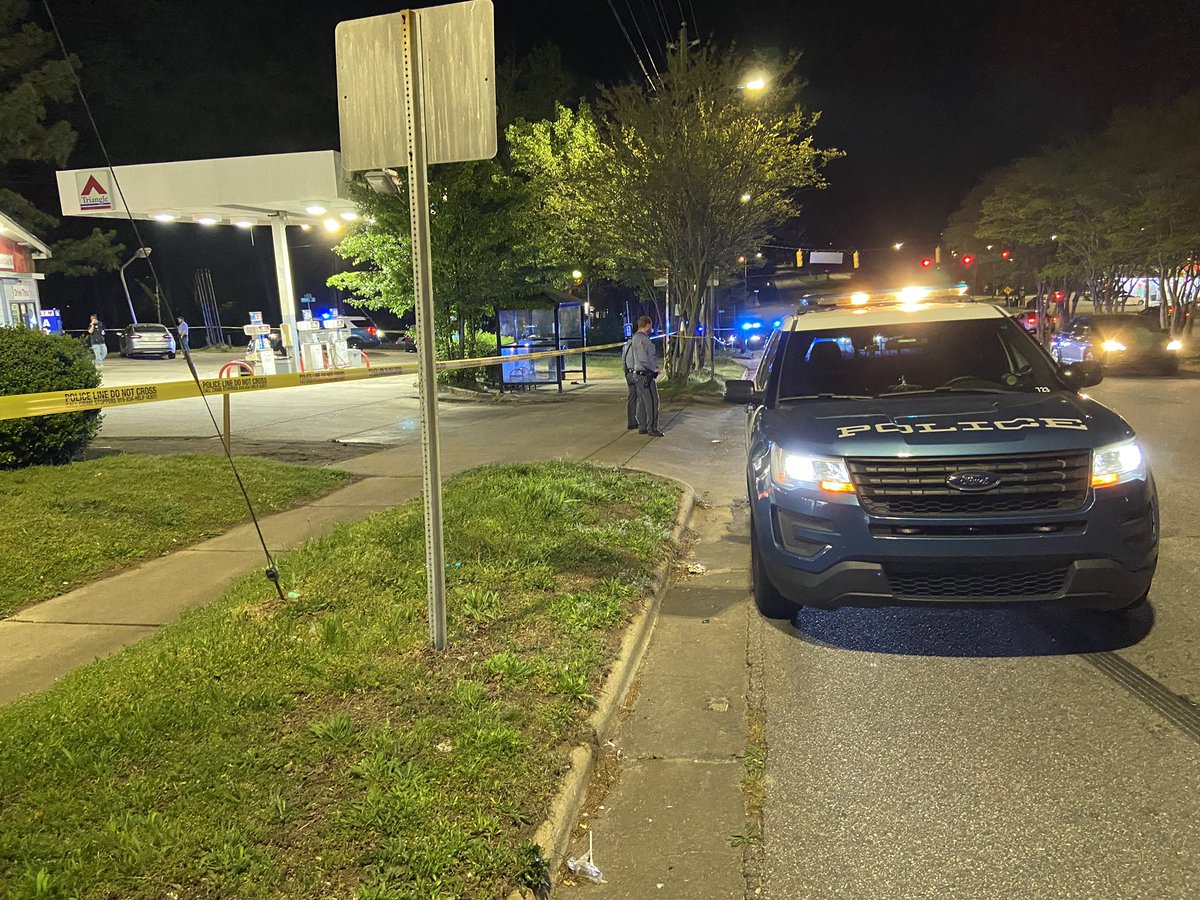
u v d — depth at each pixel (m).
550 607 4.96
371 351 38.41
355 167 4.06
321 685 3.91
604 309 47.03
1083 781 3.43
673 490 8.50
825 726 3.99
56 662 4.49
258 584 5.36
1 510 6.85
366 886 2.62
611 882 2.96
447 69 3.88
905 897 2.82
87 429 9.00
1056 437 4.43
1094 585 4.34
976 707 4.10
